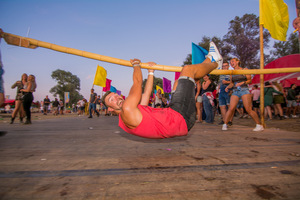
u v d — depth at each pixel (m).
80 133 3.54
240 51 28.33
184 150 2.01
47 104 18.28
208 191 1.03
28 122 5.91
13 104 24.00
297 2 2.70
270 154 1.83
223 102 5.08
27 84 6.01
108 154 1.85
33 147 2.20
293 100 9.26
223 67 4.78
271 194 1.00
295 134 3.28
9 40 2.24
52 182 1.16
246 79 3.81
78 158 1.70
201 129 4.17
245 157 1.71
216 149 2.05
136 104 1.71
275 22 4.10
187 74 2.12
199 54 3.42
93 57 2.66
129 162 1.57
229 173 1.30
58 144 2.40
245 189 1.06
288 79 12.22
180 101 1.93
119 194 0.99
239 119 8.91
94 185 1.11
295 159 1.65
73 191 1.03
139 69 2.05
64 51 2.55
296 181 1.17
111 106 2.00
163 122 1.74
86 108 19.00
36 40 2.41
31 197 0.97
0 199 0.94
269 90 8.04
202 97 6.16
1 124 5.96
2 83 2.24
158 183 1.13
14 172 1.33
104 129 4.32
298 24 2.69
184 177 1.23
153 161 1.59
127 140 2.69
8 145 2.34
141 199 0.94
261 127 3.79
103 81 10.09
